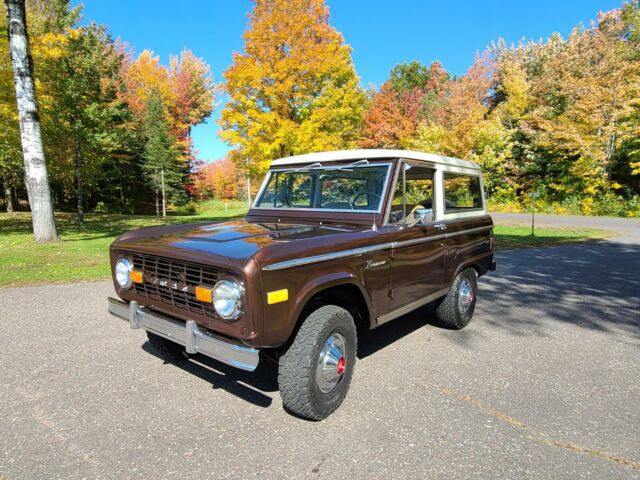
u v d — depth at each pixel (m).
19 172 20.28
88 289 6.35
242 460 2.44
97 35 27.73
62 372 3.58
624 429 2.83
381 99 32.66
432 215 4.16
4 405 3.03
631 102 23.09
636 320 5.38
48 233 11.20
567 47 29.86
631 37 28.12
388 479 2.29
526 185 30.11
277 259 2.50
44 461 2.40
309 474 2.32
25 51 10.38
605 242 13.41
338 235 3.05
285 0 15.14
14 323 4.81
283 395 2.78
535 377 3.65
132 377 3.51
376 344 4.44
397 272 3.56
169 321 2.86
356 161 3.75
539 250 11.73
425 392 3.34
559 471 2.38
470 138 27.36
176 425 2.80
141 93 39.03
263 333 2.44
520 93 30.05
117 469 2.34
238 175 46.28
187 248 2.77
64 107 16.95
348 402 3.16
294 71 15.53
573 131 24.69
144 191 37.50
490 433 2.76
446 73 41.34
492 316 5.54
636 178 26.30
